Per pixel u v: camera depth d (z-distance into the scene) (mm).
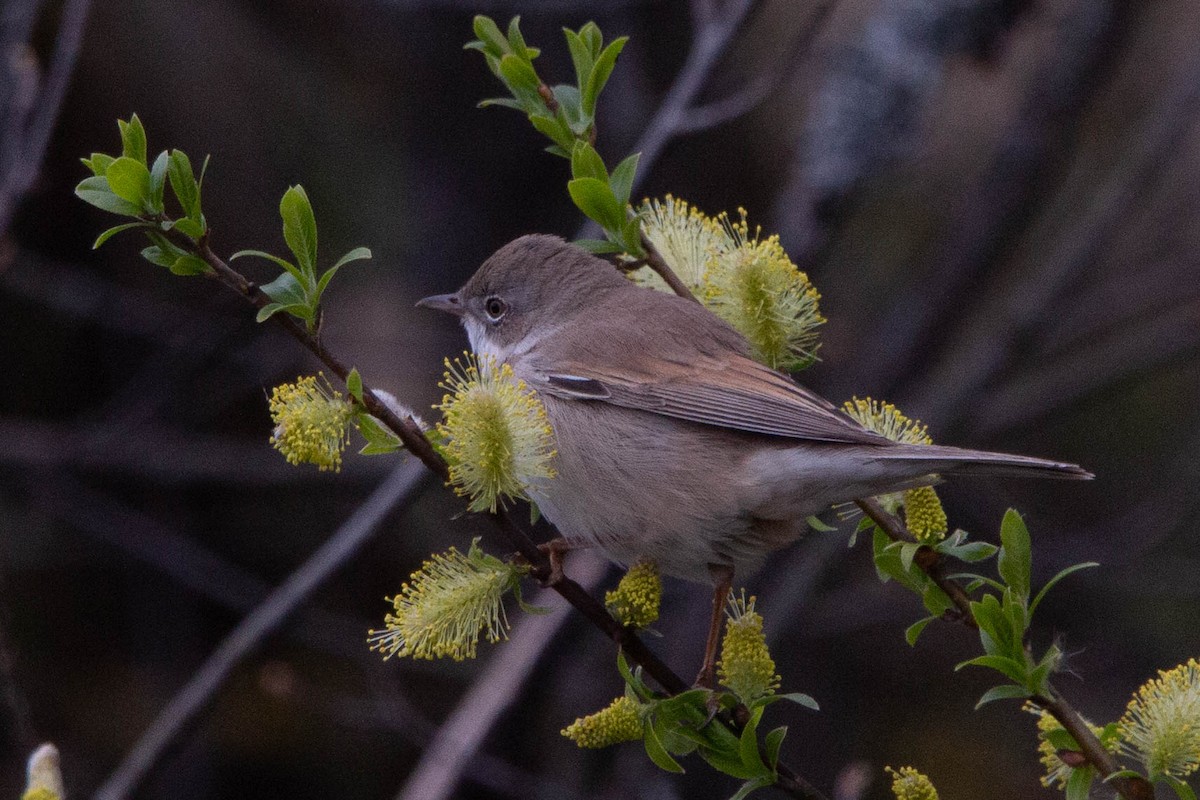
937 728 12992
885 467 5770
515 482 5289
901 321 13453
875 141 11664
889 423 6445
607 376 7215
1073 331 14328
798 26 14406
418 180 12805
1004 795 12484
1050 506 14445
